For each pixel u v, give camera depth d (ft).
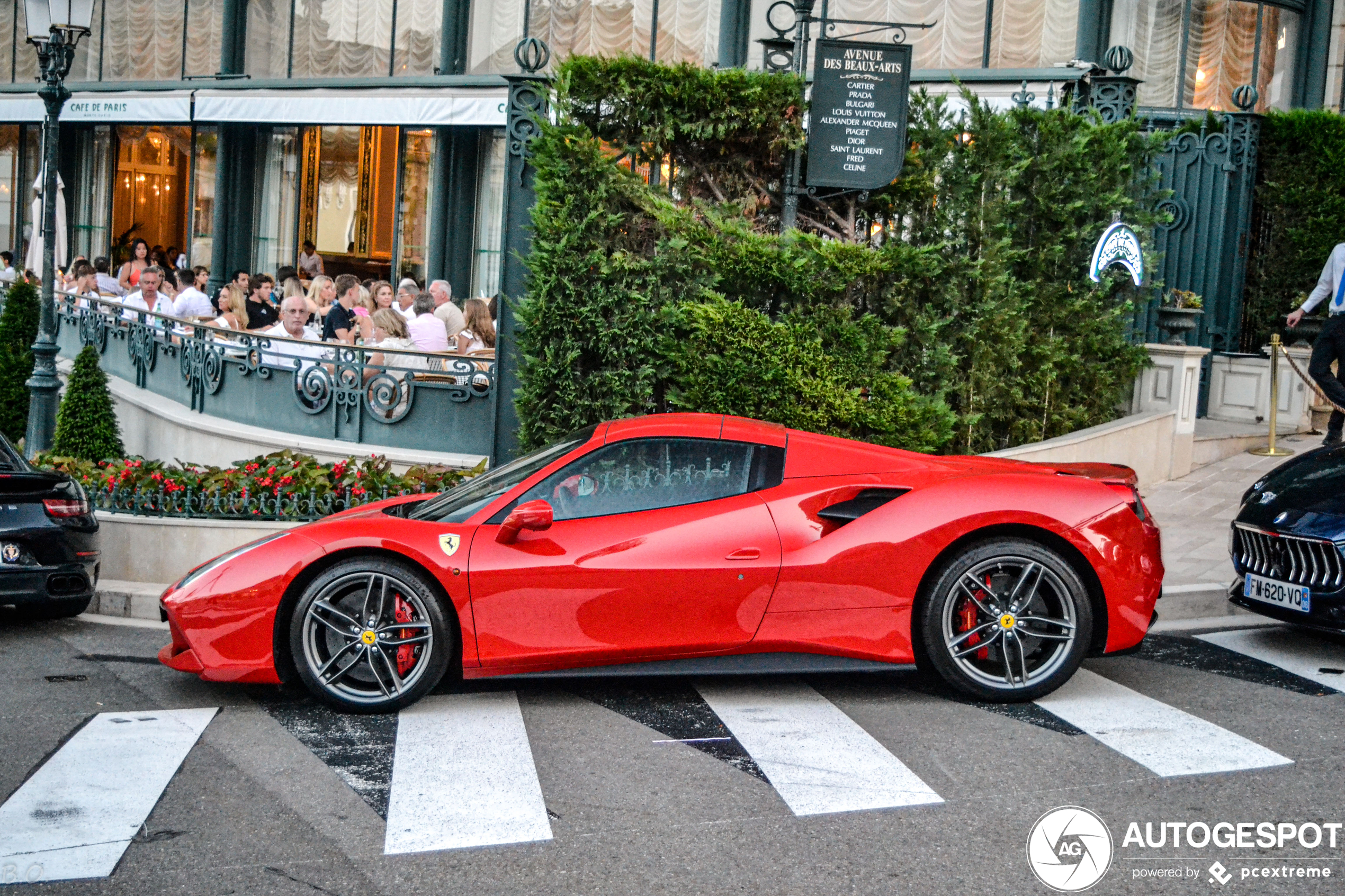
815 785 15.78
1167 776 16.06
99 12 72.90
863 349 30.99
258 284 48.16
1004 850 13.82
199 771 16.26
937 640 18.84
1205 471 36.45
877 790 15.62
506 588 18.51
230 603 18.62
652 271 31.12
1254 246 42.22
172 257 69.87
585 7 53.67
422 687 18.71
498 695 19.77
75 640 23.18
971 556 18.76
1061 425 34.91
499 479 20.29
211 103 58.95
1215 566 26.48
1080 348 35.09
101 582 26.18
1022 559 18.78
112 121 64.44
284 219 64.49
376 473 28.27
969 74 45.01
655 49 51.85
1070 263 35.37
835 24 47.98
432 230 58.03
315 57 62.44
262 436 36.14
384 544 18.57
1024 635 19.06
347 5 61.11
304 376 36.24
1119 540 19.01
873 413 30.55
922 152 33.45
